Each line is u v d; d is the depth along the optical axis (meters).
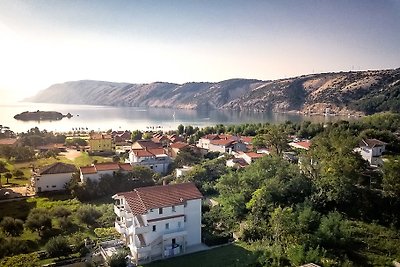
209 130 197.00
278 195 73.12
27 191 100.19
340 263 52.22
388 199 71.75
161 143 158.12
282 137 125.44
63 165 104.44
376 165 104.25
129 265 55.72
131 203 60.91
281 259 54.44
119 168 102.31
